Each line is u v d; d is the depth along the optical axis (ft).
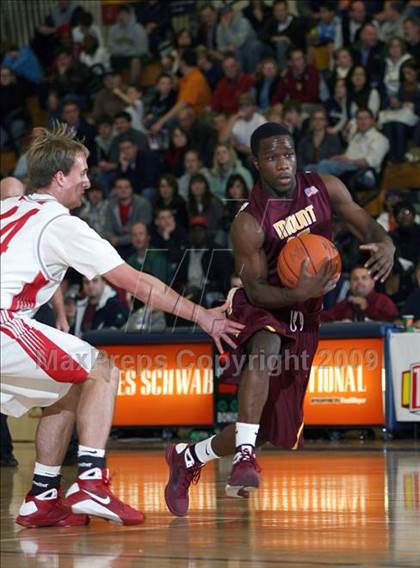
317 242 26.50
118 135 87.66
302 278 25.86
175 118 90.22
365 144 77.20
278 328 26.96
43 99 100.78
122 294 65.26
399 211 63.77
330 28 91.15
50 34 105.70
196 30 101.19
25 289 24.62
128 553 21.45
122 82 99.86
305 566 18.83
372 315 59.00
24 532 25.76
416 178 76.13
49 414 26.99
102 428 25.67
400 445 54.08
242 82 88.17
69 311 65.46
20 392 24.86
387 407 55.52
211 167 83.66
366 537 22.62
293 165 27.45
